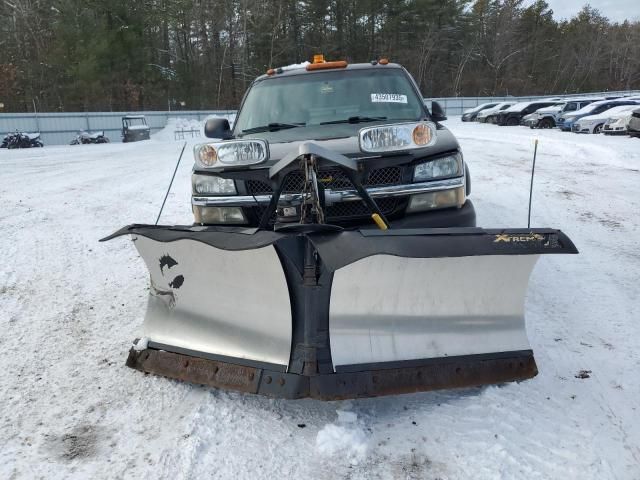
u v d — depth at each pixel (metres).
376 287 2.47
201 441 2.38
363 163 2.99
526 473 2.10
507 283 2.58
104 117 33.44
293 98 4.20
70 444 2.41
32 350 3.37
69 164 15.71
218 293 2.67
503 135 19.38
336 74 4.35
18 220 7.19
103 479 2.17
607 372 2.85
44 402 2.77
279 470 2.19
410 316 2.55
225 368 2.59
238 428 2.47
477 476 2.10
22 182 11.20
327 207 3.05
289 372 2.42
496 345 2.59
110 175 12.41
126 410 2.67
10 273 4.93
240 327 2.62
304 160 2.53
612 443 2.27
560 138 17.31
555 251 2.24
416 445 2.30
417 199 3.07
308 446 2.33
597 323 3.48
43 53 41.28
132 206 8.09
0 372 3.09
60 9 39.72
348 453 2.26
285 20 52.00
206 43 53.56
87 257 5.43
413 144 2.79
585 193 8.05
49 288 4.53
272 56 51.25
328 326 2.47
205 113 41.59
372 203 2.71
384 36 55.97
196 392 2.80
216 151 3.01
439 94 61.91
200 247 2.62
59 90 41.34
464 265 2.49
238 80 51.78
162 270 2.84
